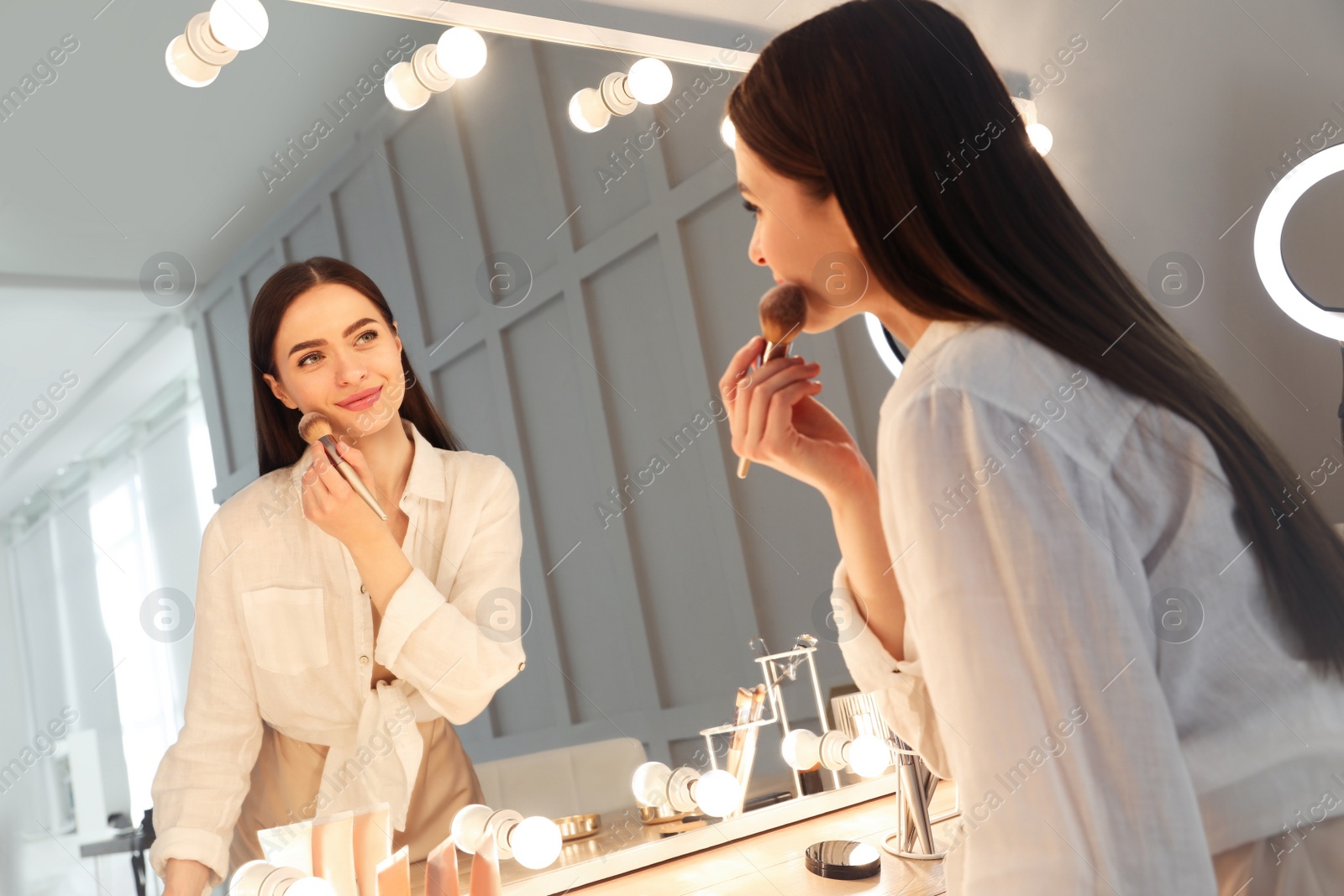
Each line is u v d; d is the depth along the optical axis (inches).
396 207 38.9
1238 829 21.3
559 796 38.0
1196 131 70.3
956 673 20.7
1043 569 20.3
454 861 34.0
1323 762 22.1
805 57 30.0
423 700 35.7
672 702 41.6
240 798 31.9
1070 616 20.0
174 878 30.4
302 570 34.2
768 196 32.9
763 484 46.6
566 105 44.8
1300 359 72.5
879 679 34.9
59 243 32.2
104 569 30.9
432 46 40.9
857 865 37.1
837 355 49.7
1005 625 20.5
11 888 28.2
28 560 29.8
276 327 35.3
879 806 46.4
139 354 32.7
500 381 39.9
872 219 28.1
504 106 42.8
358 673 34.5
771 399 40.7
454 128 41.1
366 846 33.3
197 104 35.3
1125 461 22.3
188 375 33.4
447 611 36.7
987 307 25.2
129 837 30.0
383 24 40.1
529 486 39.8
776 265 33.6
